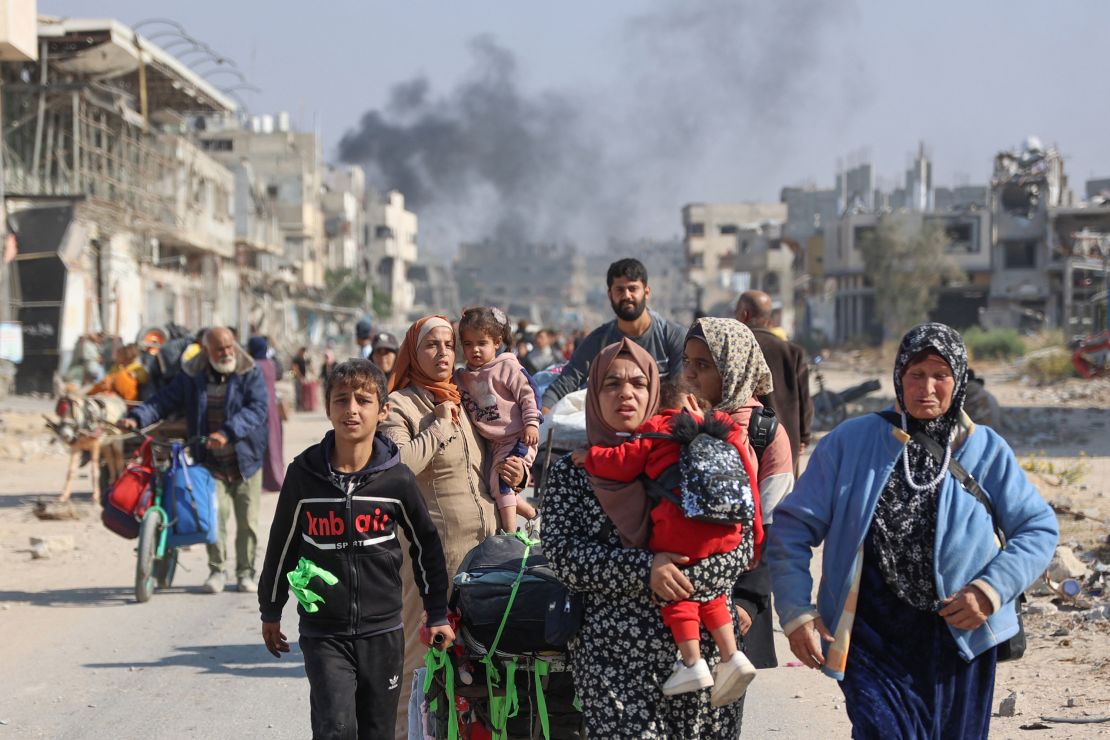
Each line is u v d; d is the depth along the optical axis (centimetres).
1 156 3334
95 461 1466
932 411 382
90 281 3806
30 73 3869
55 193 3584
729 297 13175
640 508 368
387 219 12625
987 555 377
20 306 3328
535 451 563
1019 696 624
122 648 802
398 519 456
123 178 4197
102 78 4066
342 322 9319
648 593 372
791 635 382
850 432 396
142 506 970
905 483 384
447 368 548
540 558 434
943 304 8431
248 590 1008
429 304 16488
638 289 675
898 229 7850
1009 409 2762
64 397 1434
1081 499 1368
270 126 9200
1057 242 7850
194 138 5691
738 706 391
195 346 1017
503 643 414
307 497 449
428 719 441
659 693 374
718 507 356
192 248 5097
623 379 376
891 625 383
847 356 7531
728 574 371
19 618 895
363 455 454
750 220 14425
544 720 411
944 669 379
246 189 6012
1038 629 805
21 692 697
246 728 625
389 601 456
